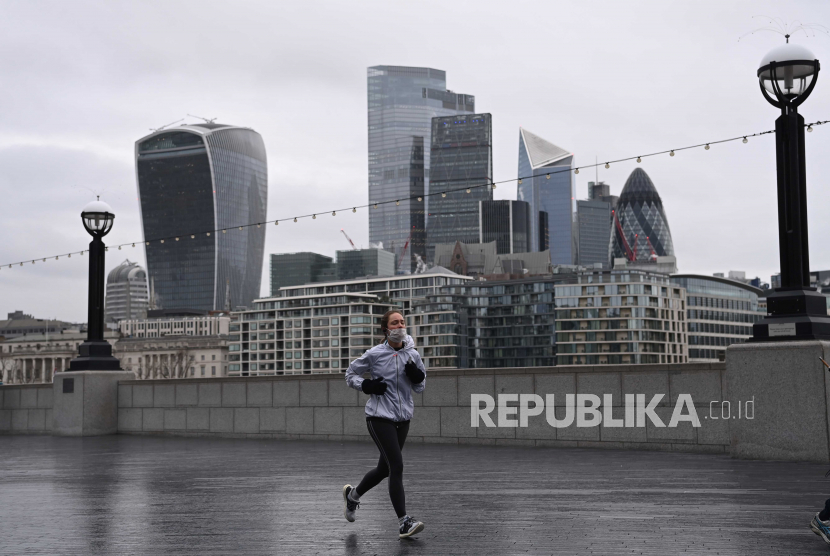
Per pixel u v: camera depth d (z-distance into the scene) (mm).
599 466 12578
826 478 10648
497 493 9867
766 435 13008
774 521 7680
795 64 13227
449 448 16234
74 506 9523
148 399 22719
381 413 7621
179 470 13312
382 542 7141
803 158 13438
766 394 13031
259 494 10258
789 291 13164
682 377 15070
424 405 17656
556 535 7207
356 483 11211
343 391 19016
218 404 21078
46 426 24625
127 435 22875
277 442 19000
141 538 7516
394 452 7559
